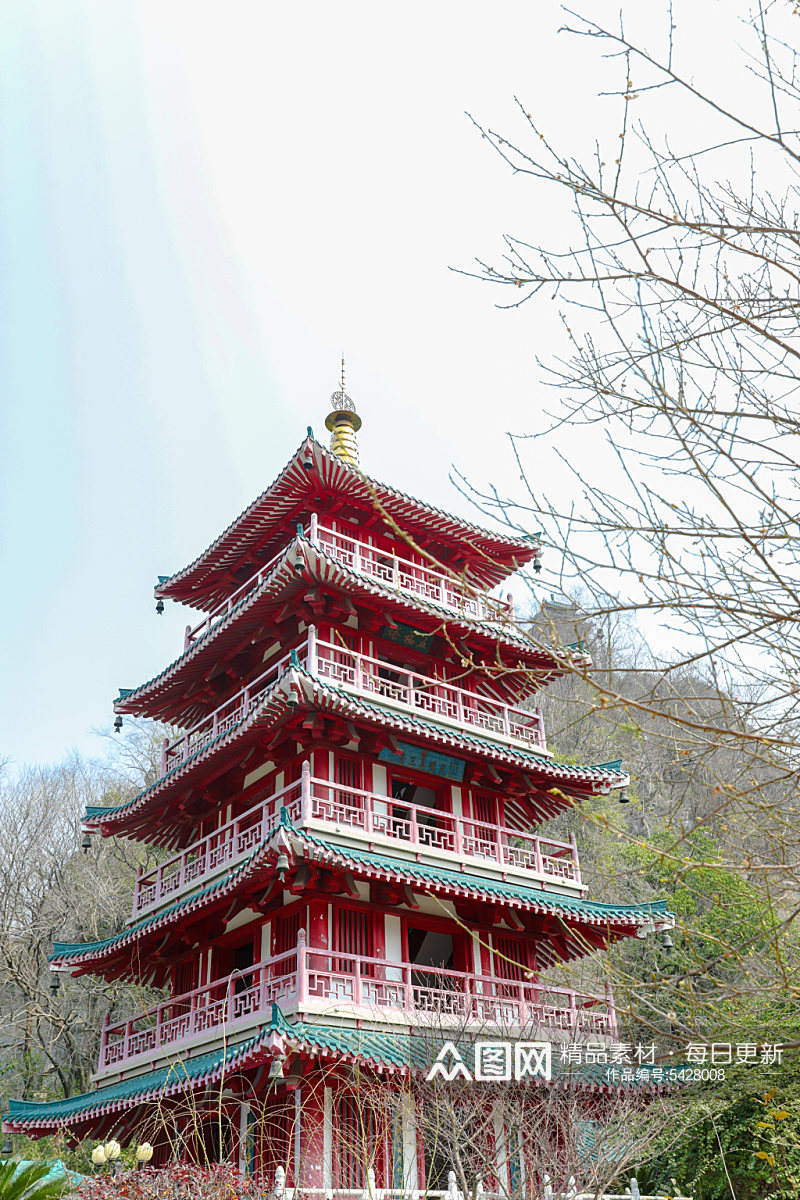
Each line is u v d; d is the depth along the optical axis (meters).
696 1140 21.98
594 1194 16.22
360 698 22.59
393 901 21.66
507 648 25.92
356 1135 19.00
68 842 47.31
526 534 6.98
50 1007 40.72
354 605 24.27
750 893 7.29
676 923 7.69
